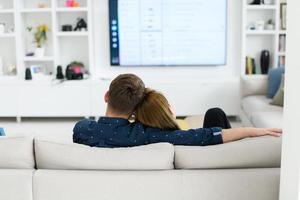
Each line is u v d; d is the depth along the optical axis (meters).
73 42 6.16
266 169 1.79
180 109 5.79
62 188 1.75
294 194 1.58
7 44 6.21
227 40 6.02
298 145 1.53
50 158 1.80
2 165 1.81
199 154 1.78
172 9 5.86
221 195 1.76
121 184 1.74
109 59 6.12
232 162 1.79
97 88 5.72
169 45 5.96
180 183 1.75
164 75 6.16
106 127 1.90
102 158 1.78
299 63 1.51
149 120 1.89
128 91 1.88
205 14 5.86
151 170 1.78
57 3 5.99
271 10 5.97
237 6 5.94
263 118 4.03
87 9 5.79
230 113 5.79
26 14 6.11
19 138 1.81
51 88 5.73
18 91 5.74
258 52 6.07
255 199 1.76
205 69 6.14
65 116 5.85
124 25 5.91
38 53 5.98
